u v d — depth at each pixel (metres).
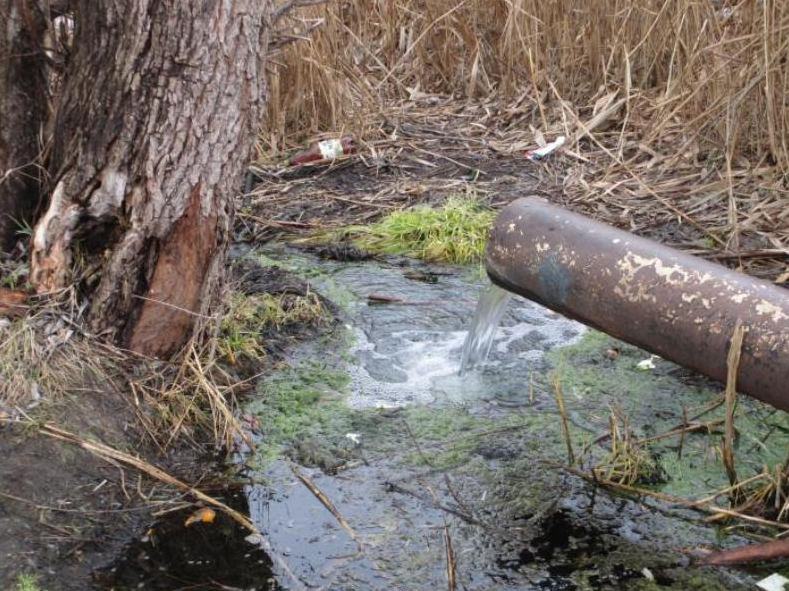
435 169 5.23
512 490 3.02
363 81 6.05
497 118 5.87
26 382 3.03
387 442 3.22
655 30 5.62
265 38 3.21
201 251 3.24
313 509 2.95
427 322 3.90
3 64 3.25
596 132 5.48
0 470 2.84
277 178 5.16
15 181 3.31
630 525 2.90
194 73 3.09
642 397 3.43
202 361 3.37
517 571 2.75
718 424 3.25
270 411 3.34
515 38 6.13
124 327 3.23
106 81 3.11
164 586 2.70
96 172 3.15
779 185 4.60
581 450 3.17
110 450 2.98
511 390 3.49
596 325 2.97
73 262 3.22
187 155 3.14
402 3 6.67
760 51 4.72
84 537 2.79
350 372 3.56
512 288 3.17
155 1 3.04
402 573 2.74
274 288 4.00
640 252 2.88
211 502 2.94
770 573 2.72
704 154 5.07
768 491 2.94
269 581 2.72
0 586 2.61
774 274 4.03
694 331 2.77
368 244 4.52
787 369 2.64
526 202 3.16
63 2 3.26
